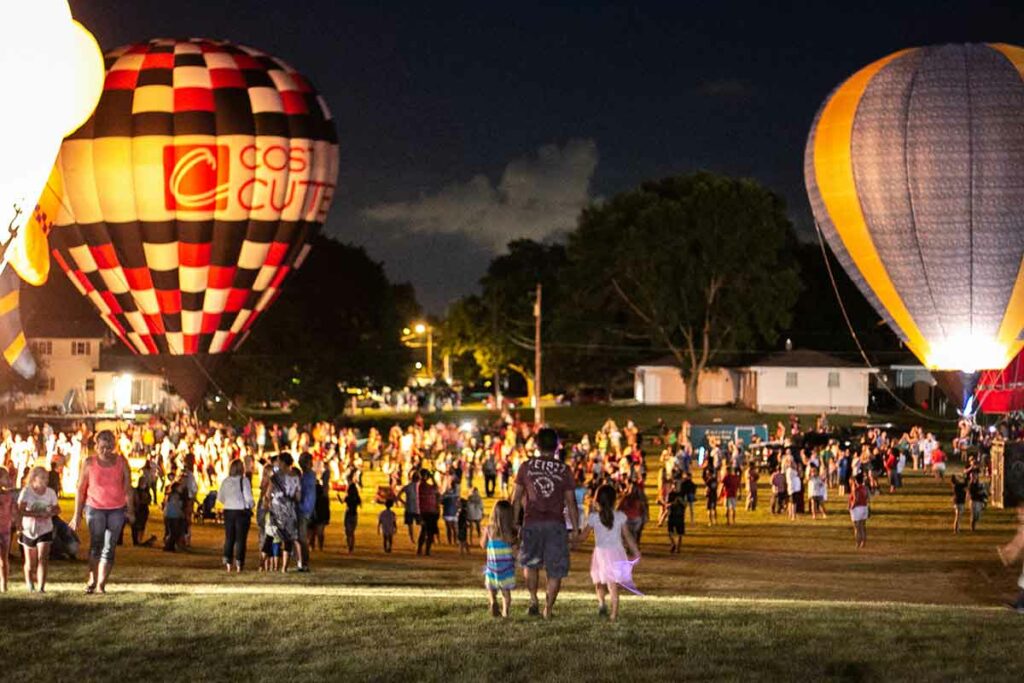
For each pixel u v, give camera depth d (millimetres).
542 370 98812
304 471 21781
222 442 46156
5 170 16125
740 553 29672
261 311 45375
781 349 98562
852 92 47281
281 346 79562
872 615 14438
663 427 67750
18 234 17016
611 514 14258
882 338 100938
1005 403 53688
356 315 84188
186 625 13312
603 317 91812
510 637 12789
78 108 16953
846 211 47469
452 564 26109
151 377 101125
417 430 57375
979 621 13984
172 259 42531
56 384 99938
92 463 15555
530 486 13859
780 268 84312
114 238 42188
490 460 44969
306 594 15883
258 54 44312
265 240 43531
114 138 41219
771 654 12117
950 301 46719
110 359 100938
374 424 83750
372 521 36344
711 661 11859
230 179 42281
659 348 88000
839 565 27391
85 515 15719
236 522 21219
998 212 45438
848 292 102438
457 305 103312
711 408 85500
